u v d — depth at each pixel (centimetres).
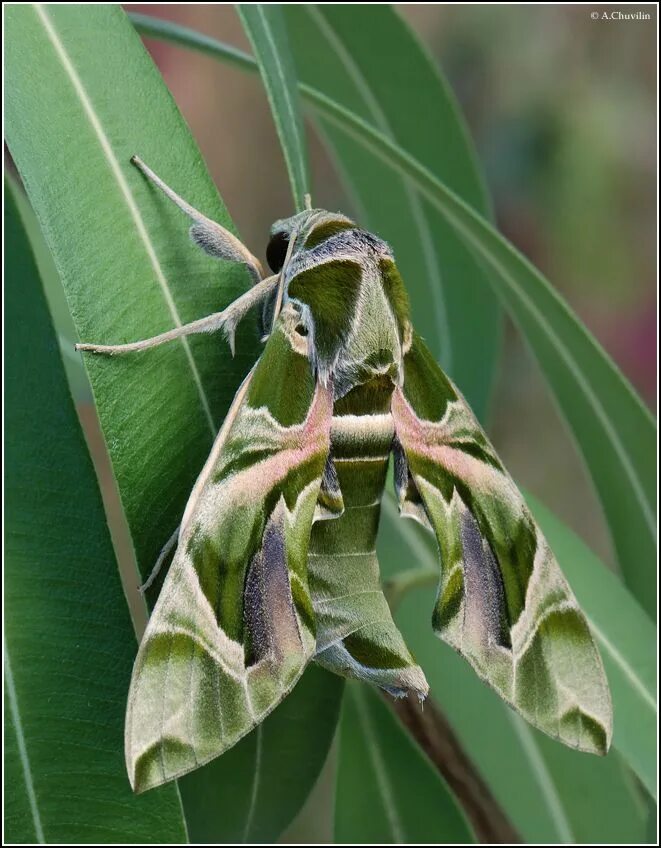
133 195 31
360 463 31
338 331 31
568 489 61
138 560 30
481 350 38
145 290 31
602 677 32
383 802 35
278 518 31
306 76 38
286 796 33
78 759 30
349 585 31
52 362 31
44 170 31
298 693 33
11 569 30
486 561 32
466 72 61
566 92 61
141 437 31
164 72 58
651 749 33
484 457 32
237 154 60
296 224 32
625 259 60
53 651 30
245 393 31
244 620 30
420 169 34
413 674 31
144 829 30
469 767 35
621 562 36
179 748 29
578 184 60
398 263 38
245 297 31
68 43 31
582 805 36
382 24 38
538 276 34
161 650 30
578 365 35
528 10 61
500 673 32
